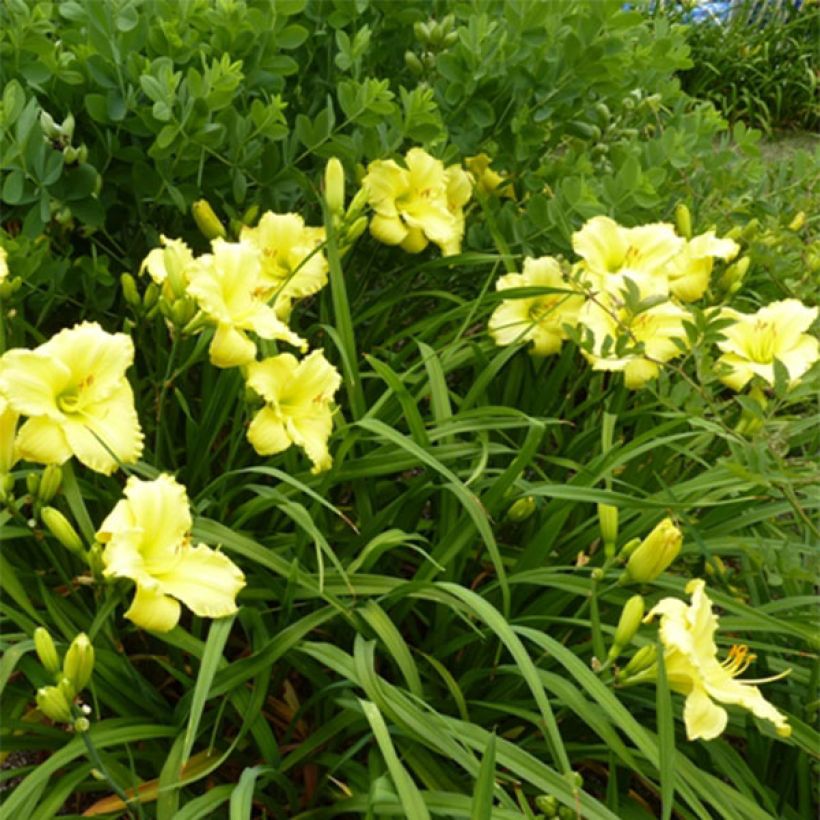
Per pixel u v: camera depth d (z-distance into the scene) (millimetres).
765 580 1188
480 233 1519
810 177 1739
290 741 1081
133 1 1248
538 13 1443
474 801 734
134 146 1295
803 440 1324
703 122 1725
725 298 1387
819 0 3385
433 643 1111
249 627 1046
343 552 1168
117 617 1092
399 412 1220
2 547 1072
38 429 873
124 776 948
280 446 1023
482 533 1001
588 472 1126
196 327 1029
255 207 1345
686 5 3312
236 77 1214
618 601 1074
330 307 1421
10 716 982
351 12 1411
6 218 1291
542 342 1253
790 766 1038
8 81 1257
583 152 1634
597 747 1004
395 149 1392
